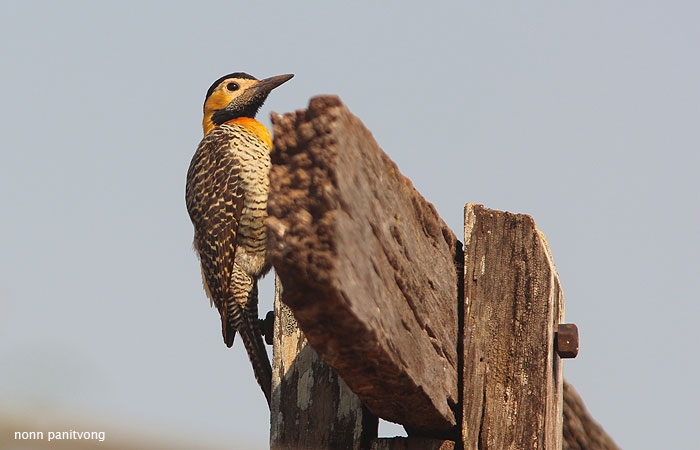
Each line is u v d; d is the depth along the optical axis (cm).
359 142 554
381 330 542
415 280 636
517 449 740
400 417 677
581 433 989
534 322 766
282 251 489
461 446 735
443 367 690
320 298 496
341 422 798
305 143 520
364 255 530
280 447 816
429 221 691
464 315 762
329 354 546
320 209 497
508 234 786
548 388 752
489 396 750
